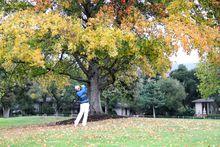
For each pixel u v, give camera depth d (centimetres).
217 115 6744
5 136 1686
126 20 2183
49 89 6481
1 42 2116
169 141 1327
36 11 2233
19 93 6138
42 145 1284
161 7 2319
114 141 1353
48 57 2370
